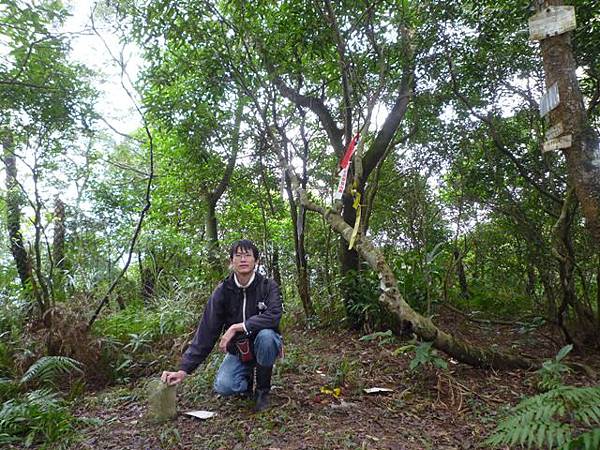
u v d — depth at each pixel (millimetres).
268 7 5234
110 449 2904
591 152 2848
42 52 4727
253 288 3404
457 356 3857
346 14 4926
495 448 2723
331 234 6910
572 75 2914
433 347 3844
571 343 4543
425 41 4852
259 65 5445
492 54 4824
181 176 8125
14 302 5332
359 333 5648
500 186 5410
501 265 6566
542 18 2953
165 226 8867
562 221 4359
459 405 3316
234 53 5332
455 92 4969
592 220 2822
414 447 2740
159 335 5277
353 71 5223
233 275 3436
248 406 3410
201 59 5355
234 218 8883
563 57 2930
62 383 4406
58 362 4012
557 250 4355
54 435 3090
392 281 3811
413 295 5477
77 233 6391
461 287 6871
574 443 2166
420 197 5906
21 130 4789
